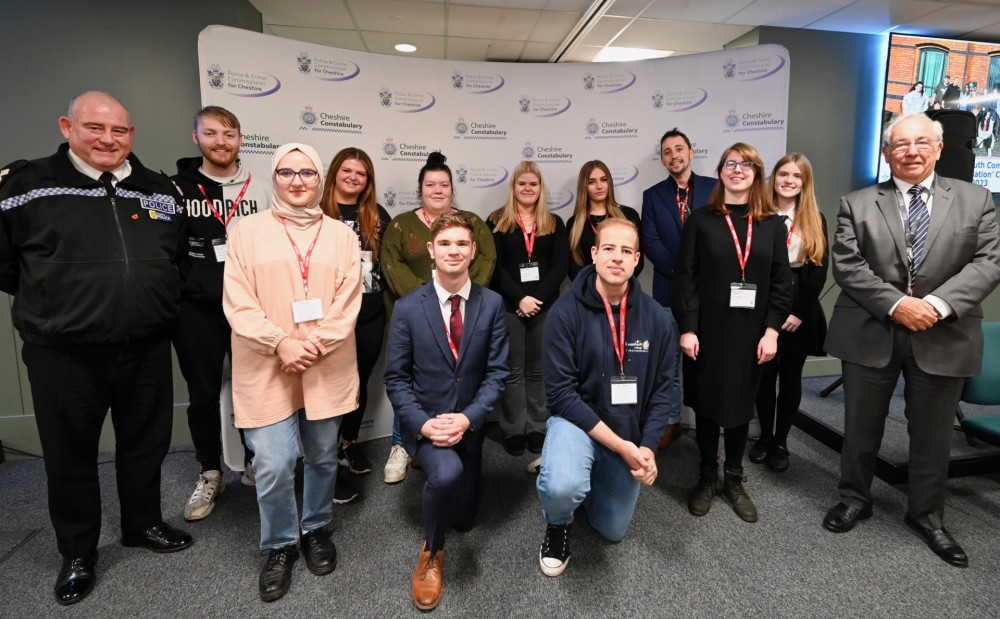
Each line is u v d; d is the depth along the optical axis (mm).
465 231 1644
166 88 2605
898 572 1651
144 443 1702
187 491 2213
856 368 1843
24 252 1410
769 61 2879
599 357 1664
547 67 2924
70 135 1438
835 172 3693
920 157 1659
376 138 2775
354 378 1677
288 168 1517
